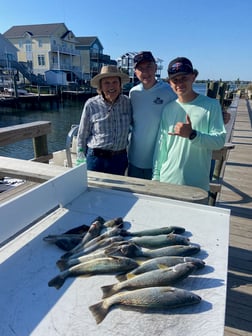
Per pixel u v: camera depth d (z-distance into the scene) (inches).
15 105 1019.3
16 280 36.5
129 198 61.7
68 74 1534.2
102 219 52.2
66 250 43.1
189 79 75.4
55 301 33.0
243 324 67.0
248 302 73.7
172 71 75.5
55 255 42.0
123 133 95.3
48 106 1123.3
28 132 114.3
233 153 232.1
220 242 45.1
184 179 78.9
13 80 1035.9
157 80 95.4
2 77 1211.2
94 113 94.1
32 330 29.1
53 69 1421.0
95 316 30.7
